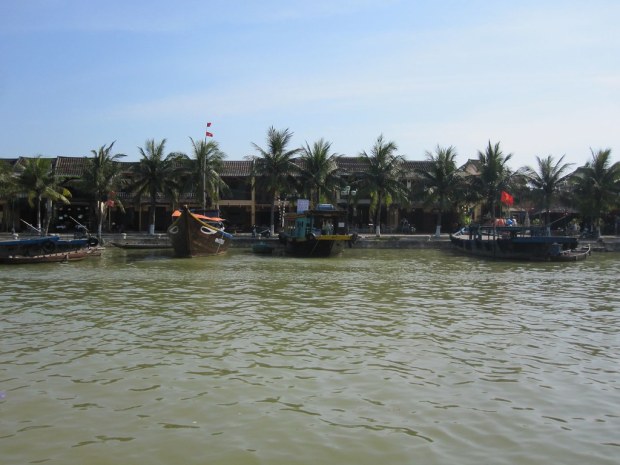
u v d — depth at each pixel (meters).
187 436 7.50
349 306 17.33
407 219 63.00
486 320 15.23
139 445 7.23
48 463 6.74
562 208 59.78
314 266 31.11
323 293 20.16
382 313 16.16
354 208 57.72
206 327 14.02
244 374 10.14
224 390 9.28
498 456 7.00
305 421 8.02
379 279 24.77
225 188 55.69
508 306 17.58
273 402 8.75
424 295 19.84
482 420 8.11
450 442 7.38
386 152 49.56
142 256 36.97
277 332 13.50
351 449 7.16
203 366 10.62
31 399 8.82
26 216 56.81
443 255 40.12
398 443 7.34
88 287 21.50
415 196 51.53
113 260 34.00
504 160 50.88
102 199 52.88
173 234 35.72
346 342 12.54
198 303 17.72
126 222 60.00
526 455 7.03
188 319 15.05
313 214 40.06
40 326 14.11
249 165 60.47
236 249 45.28
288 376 10.04
